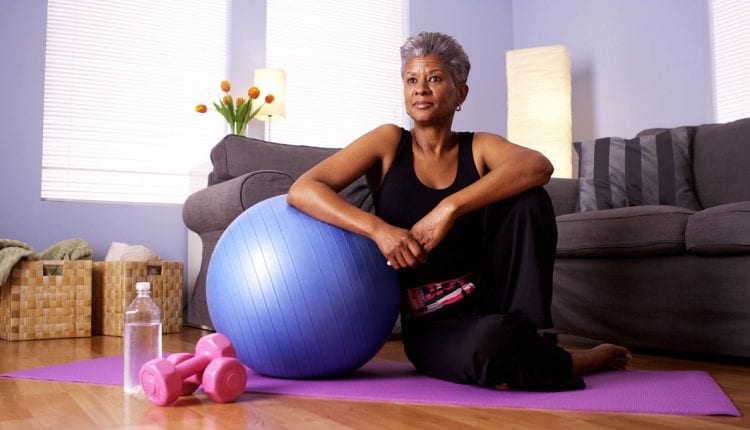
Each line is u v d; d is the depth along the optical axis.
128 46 4.18
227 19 4.46
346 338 1.61
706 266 2.20
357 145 1.77
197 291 3.44
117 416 1.33
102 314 3.21
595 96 4.55
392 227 1.59
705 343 2.18
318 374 1.68
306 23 4.80
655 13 4.16
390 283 1.67
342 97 4.90
